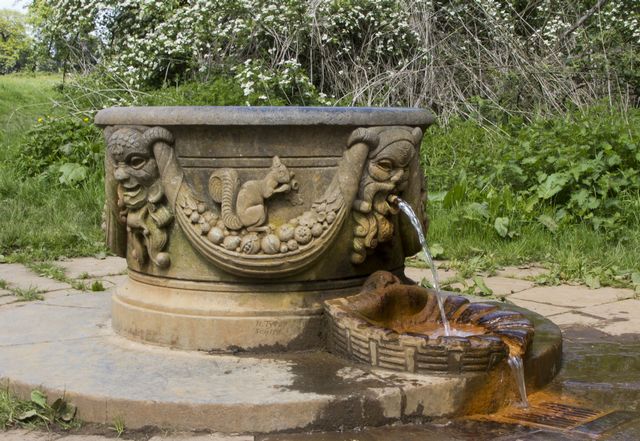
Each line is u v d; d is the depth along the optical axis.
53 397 3.60
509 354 3.83
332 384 3.62
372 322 4.03
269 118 3.95
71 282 6.60
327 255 4.18
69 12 13.12
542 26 12.86
